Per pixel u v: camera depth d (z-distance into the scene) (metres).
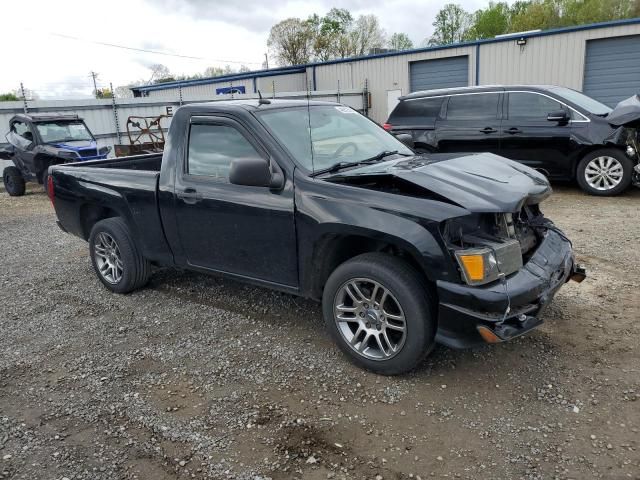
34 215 10.53
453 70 22.55
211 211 4.23
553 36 19.53
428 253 3.17
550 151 9.24
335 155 4.10
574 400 3.20
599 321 4.20
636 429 2.91
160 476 2.70
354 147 4.31
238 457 2.82
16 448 2.96
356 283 3.54
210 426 3.09
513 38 20.39
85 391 3.53
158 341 4.22
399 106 10.84
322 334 4.21
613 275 5.20
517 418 3.06
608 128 8.70
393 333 3.57
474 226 3.34
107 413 3.27
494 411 3.13
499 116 9.61
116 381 3.64
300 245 3.76
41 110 15.77
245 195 4.00
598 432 2.90
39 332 4.49
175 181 4.49
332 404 3.26
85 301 5.16
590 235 6.65
